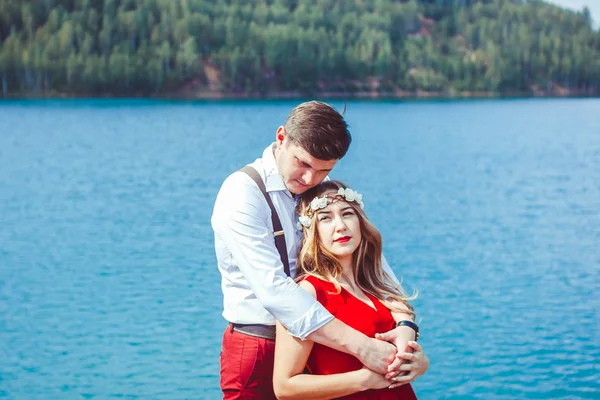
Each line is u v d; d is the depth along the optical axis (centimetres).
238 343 288
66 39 10525
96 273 1176
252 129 4450
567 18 15512
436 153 3222
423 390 701
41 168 2623
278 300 266
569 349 809
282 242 284
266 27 12350
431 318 927
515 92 13138
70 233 1521
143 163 2762
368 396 270
